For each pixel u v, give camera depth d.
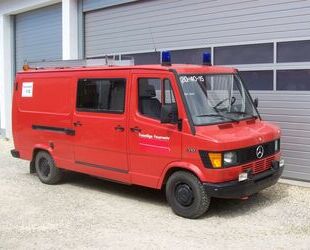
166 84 7.26
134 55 12.51
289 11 9.02
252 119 7.80
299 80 8.98
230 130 7.19
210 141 6.71
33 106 9.59
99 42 13.66
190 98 7.12
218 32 10.27
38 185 9.39
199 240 6.17
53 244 6.12
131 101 7.69
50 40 15.98
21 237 6.40
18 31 17.88
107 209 7.62
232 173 6.82
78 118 8.59
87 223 6.92
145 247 5.96
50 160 9.33
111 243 6.12
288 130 9.20
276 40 9.25
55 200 8.23
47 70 9.27
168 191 7.27
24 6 16.50
